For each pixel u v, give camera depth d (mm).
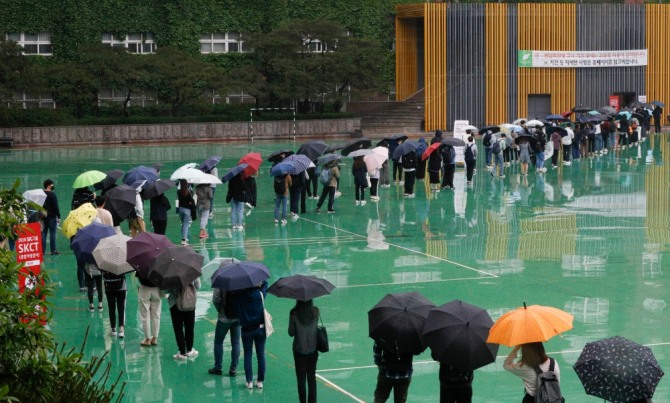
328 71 56781
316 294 11219
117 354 13836
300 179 26219
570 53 60781
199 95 56656
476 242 22422
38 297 8055
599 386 8320
